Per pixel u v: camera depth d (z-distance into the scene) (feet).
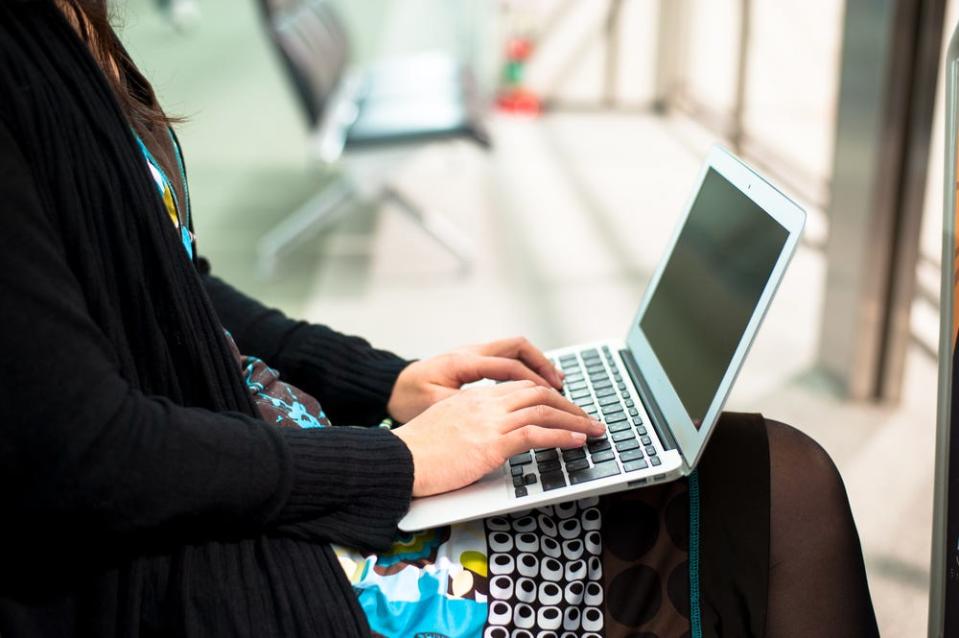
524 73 14.24
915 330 6.77
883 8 5.94
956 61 2.45
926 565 4.99
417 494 2.67
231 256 9.79
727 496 2.83
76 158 2.33
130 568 2.38
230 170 12.26
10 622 2.30
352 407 3.40
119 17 3.12
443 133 8.52
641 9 13.75
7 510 2.20
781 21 9.93
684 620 2.69
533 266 9.26
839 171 6.56
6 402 2.10
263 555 2.44
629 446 2.84
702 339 2.99
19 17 2.31
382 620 2.51
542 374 3.42
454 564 2.63
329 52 9.71
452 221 10.42
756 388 6.92
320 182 11.80
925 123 6.04
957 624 2.49
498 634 2.58
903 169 6.13
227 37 18.01
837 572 2.82
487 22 14.05
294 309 8.61
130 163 2.43
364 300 8.73
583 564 2.71
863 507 5.52
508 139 13.19
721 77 12.05
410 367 3.33
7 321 2.08
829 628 2.78
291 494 2.43
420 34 15.51
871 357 6.58
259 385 2.99
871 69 6.11
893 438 6.23
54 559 2.36
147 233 2.45
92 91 2.40
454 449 2.68
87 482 2.17
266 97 14.80
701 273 3.20
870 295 6.46
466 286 8.89
